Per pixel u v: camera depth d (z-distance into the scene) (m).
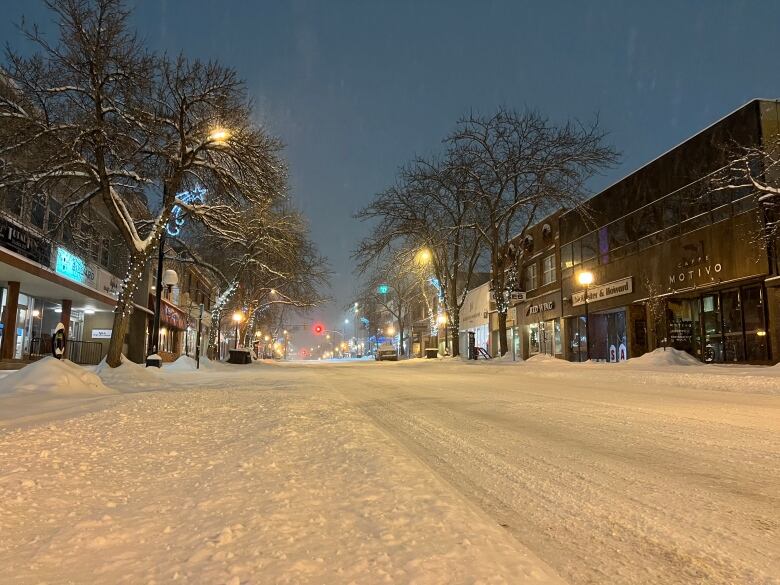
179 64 17.91
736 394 14.19
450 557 3.18
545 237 42.91
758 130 22.70
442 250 41.12
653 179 29.53
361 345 137.75
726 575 3.43
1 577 2.95
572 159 31.25
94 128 16.25
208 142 18.39
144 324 35.00
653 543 3.98
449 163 33.47
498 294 35.12
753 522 4.39
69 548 3.36
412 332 83.81
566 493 5.24
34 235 21.52
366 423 8.61
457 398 13.60
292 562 3.10
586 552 3.82
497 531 3.71
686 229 26.81
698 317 26.97
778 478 5.70
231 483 4.82
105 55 16.22
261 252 35.25
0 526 3.73
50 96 16.86
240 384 18.05
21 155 17.66
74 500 4.34
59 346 16.44
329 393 14.55
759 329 22.77
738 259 23.53
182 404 11.19
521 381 20.06
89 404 10.98
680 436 8.01
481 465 6.38
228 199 22.33
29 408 10.16
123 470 5.32
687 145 26.92
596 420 9.62
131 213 26.22
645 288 29.91
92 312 32.94
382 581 2.86
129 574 2.99
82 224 25.98
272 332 87.00
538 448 7.30
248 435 7.38
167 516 3.96
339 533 3.57
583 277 30.27
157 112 18.84
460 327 63.88
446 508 4.09
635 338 31.14
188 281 50.25
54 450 6.13
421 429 8.91
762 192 20.52
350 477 5.02
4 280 22.75
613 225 33.28
